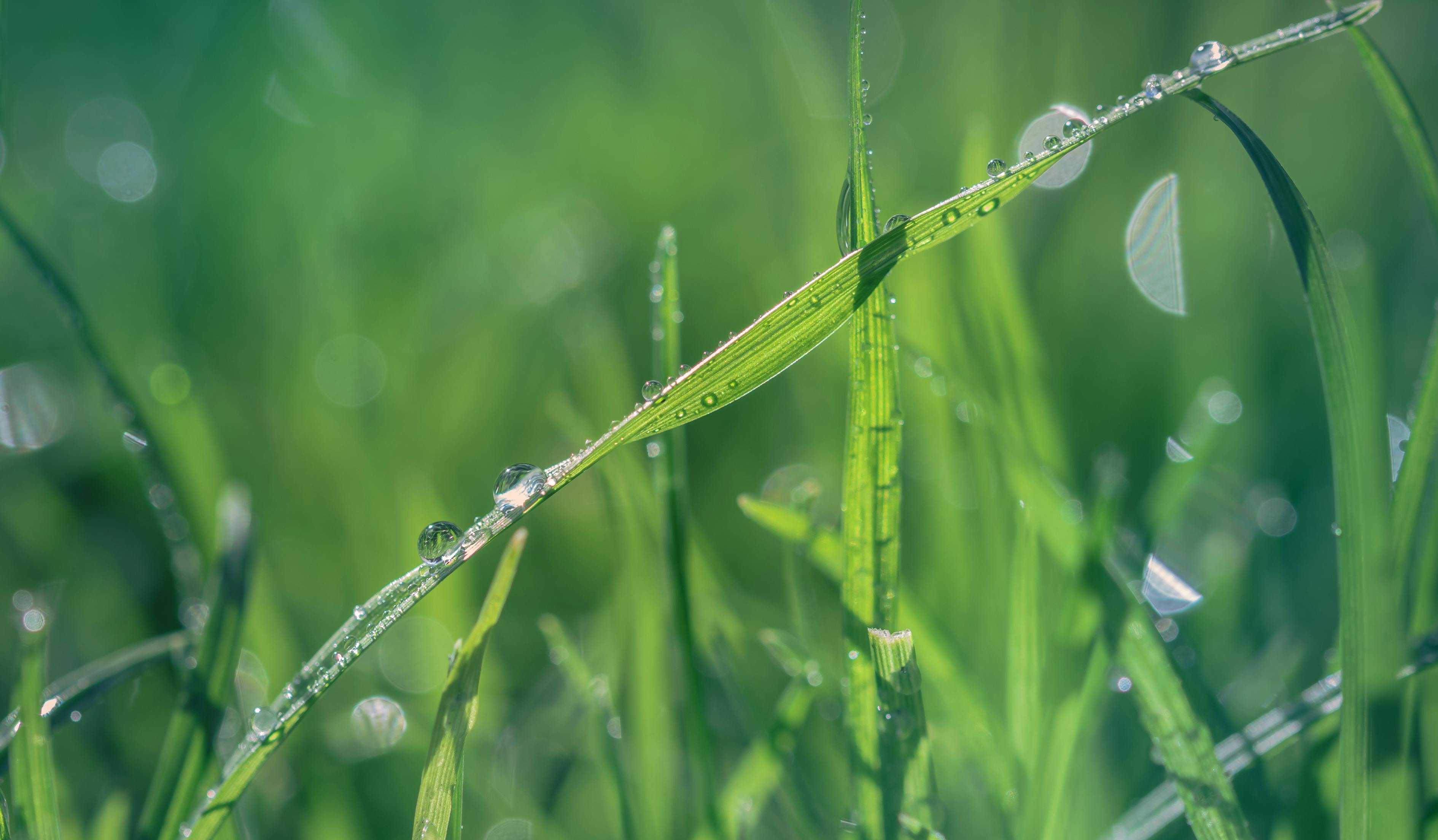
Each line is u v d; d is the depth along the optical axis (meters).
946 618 0.28
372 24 0.56
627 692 0.27
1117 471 0.30
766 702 0.29
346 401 0.38
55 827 0.24
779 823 0.27
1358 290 0.29
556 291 0.43
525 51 0.60
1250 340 0.36
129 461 0.36
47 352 0.41
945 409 0.29
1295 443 0.35
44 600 0.29
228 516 0.26
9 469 0.35
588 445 0.23
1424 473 0.23
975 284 0.28
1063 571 0.26
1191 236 0.41
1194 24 0.53
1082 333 0.40
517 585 0.33
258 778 0.27
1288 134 0.50
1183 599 0.27
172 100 0.56
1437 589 0.25
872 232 0.23
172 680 0.29
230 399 0.40
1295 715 0.24
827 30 0.60
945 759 0.26
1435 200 0.24
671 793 0.26
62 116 0.55
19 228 0.27
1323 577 0.30
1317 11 0.52
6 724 0.25
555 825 0.27
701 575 0.27
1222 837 0.24
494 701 0.29
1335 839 0.24
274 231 0.46
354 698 0.29
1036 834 0.25
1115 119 0.23
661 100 0.57
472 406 0.39
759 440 0.37
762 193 0.45
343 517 0.33
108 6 0.57
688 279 0.46
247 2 0.52
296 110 0.51
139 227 0.47
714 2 0.58
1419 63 0.51
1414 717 0.23
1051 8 0.54
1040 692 0.25
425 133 0.55
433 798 0.23
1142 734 0.27
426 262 0.46
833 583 0.29
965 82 0.53
